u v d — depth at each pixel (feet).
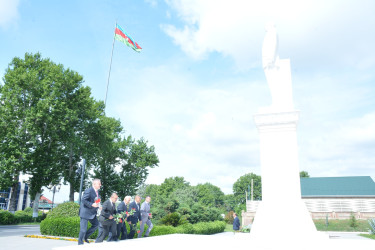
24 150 98.53
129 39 122.01
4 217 95.09
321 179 173.27
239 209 243.19
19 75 101.76
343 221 128.47
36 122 102.83
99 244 19.48
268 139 25.90
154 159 179.42
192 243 19.85
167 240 22.26
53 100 106.22
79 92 123.75
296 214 23.36
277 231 22.95
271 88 27.89
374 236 73.67
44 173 106.83
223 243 19.95
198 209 96.58
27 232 65.10
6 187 97.35
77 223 49.39
